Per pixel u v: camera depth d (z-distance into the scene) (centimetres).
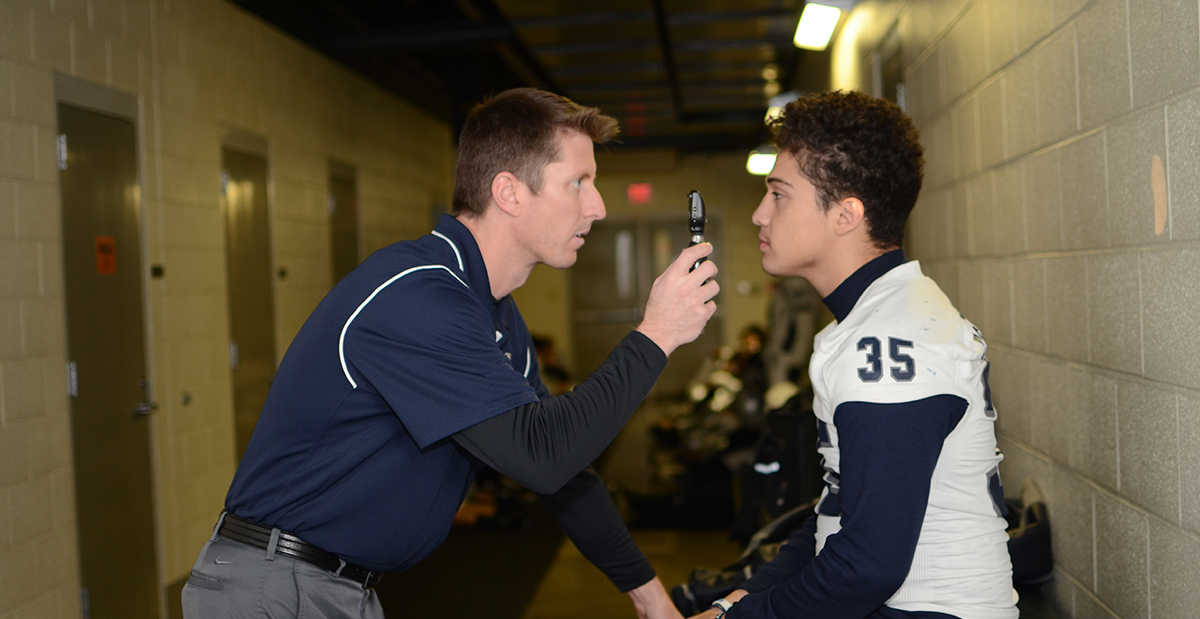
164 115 370
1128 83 131
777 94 695
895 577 104
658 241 1018
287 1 482
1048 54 163
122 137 338
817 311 525
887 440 106
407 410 113
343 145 597
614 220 1023
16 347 271
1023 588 184
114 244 329
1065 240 159
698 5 455
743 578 190
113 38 334
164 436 361
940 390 108
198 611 124
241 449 437
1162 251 123
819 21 392
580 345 1040
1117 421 141
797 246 128
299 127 522
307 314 526
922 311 116
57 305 292
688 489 534
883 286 123
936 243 255
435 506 127
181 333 379
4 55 272
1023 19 177
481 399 110
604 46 528
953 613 115
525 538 453
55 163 295
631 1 439
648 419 866
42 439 281
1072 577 163
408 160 752
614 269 1029
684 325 118
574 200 128
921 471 105
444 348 112
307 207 532
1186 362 117
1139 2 127
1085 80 147
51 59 295
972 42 212
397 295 115
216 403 410
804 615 113
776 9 465
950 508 116
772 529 216
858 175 122
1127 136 132
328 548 123
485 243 130
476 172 128
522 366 150
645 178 1009
